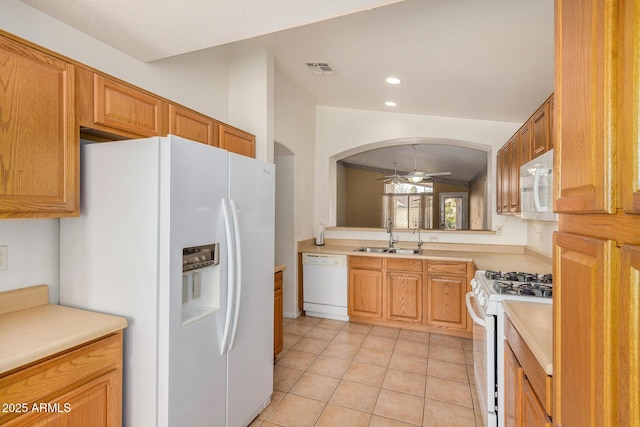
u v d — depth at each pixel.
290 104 3.81
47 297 1.65
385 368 2.79
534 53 1.99
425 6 1.67
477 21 1.73
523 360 1.36
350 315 3.92
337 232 4.51
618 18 0.61
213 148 1.69
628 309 0.57
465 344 3.30
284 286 4.12
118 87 1.67
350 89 3.52
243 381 1.95
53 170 1.38
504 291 1.86
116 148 1.51
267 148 2.95
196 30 1.79
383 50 2.32
